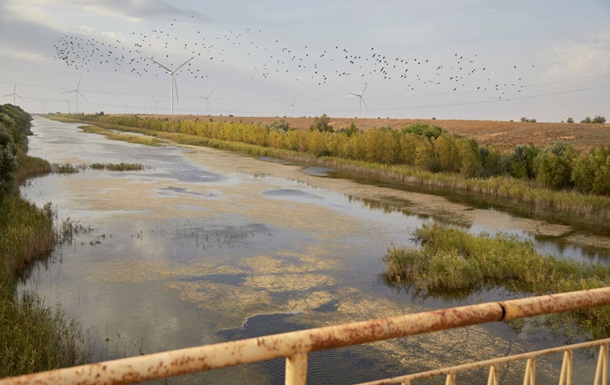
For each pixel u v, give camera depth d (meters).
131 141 55.84
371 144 36.88
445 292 10.25
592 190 22.59
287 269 11.34
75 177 25.28
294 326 8.23
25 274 10.25
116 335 7.54
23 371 5.70
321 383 6.40
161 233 14.18
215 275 10.67
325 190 24.72
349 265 11.86
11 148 21.53
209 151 47.66
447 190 26.02
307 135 46.00
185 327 7.98
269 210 18.58
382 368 6.88
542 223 18.08
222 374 6.50
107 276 10.29
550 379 6.62
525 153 28.67
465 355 7.39
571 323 8.72
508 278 11.30
